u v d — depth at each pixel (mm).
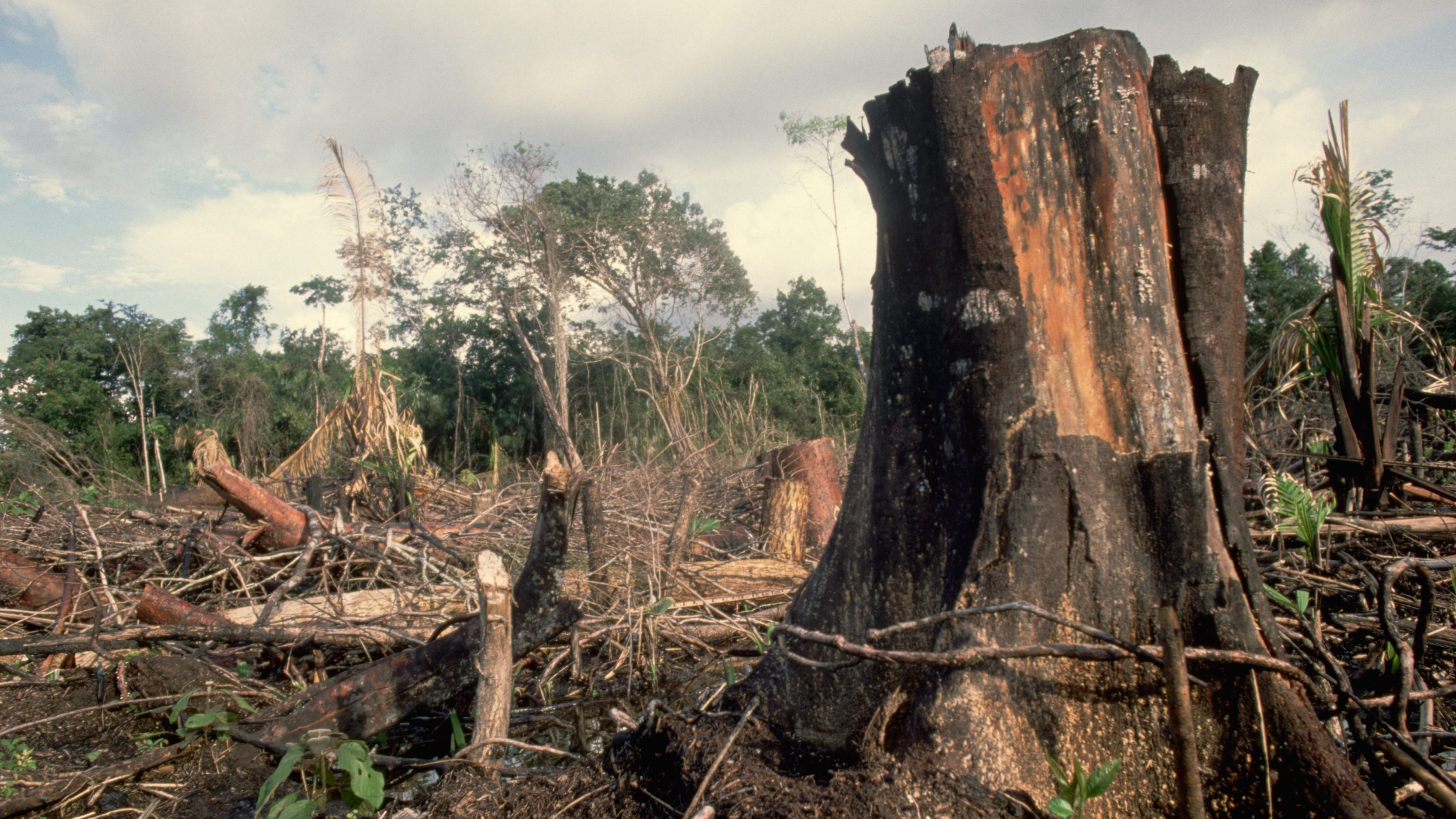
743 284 30469
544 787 2553
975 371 2412
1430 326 6355
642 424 16641
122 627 4262
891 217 2615
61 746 3639
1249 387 5438
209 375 27734
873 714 2404
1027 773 2088
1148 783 2145
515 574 6230
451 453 25922
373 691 3451
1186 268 2422
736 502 9039
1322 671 3068
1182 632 2238
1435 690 2543
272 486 10117
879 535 2586
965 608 2287
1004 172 2426
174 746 3473
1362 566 3734
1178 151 2432
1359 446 4371
